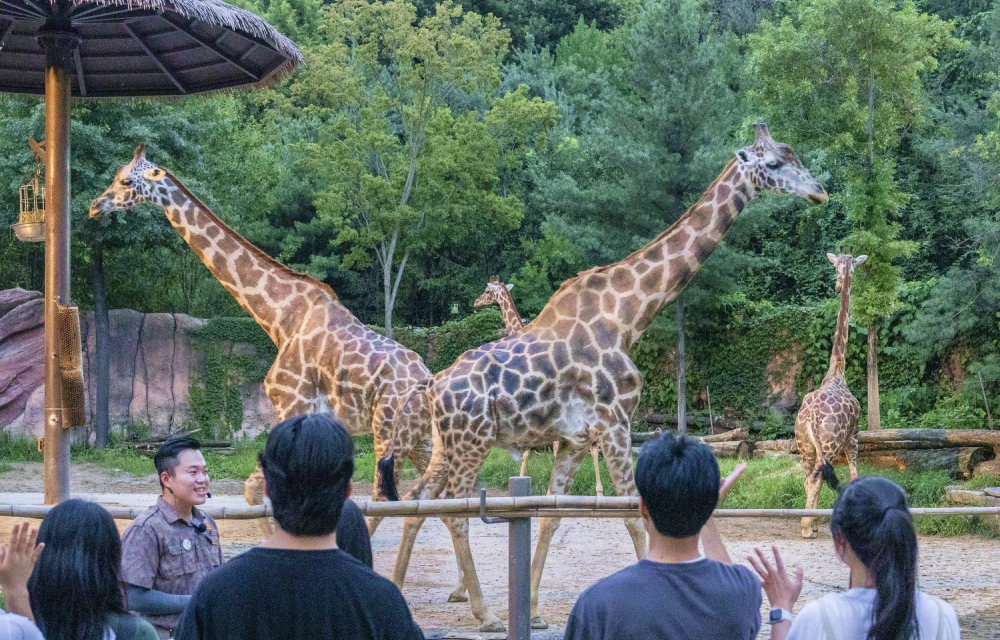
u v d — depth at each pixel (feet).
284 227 97.50
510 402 22.94
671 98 66.59
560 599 26.17
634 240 65.87
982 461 47.21
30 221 28.60
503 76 109.60
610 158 67.56
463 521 22.95
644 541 23.25
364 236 80.43
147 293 87.10
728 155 66.39
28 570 10.06
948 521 39.34
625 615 9.14
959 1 82.89
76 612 9.62
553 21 125.29
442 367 77.46
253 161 85.97
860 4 54.13
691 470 9.34
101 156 65.26
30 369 66.90
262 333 74.38
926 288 61.31
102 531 9.88
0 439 64.28
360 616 8.74
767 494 45.42
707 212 25.38
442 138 79.71
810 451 40.34
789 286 84.94
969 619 23.36
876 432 47.93
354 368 27.68
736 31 110.01
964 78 77.36
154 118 66.80
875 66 55.16
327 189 80.69
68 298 27.76
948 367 61.16
